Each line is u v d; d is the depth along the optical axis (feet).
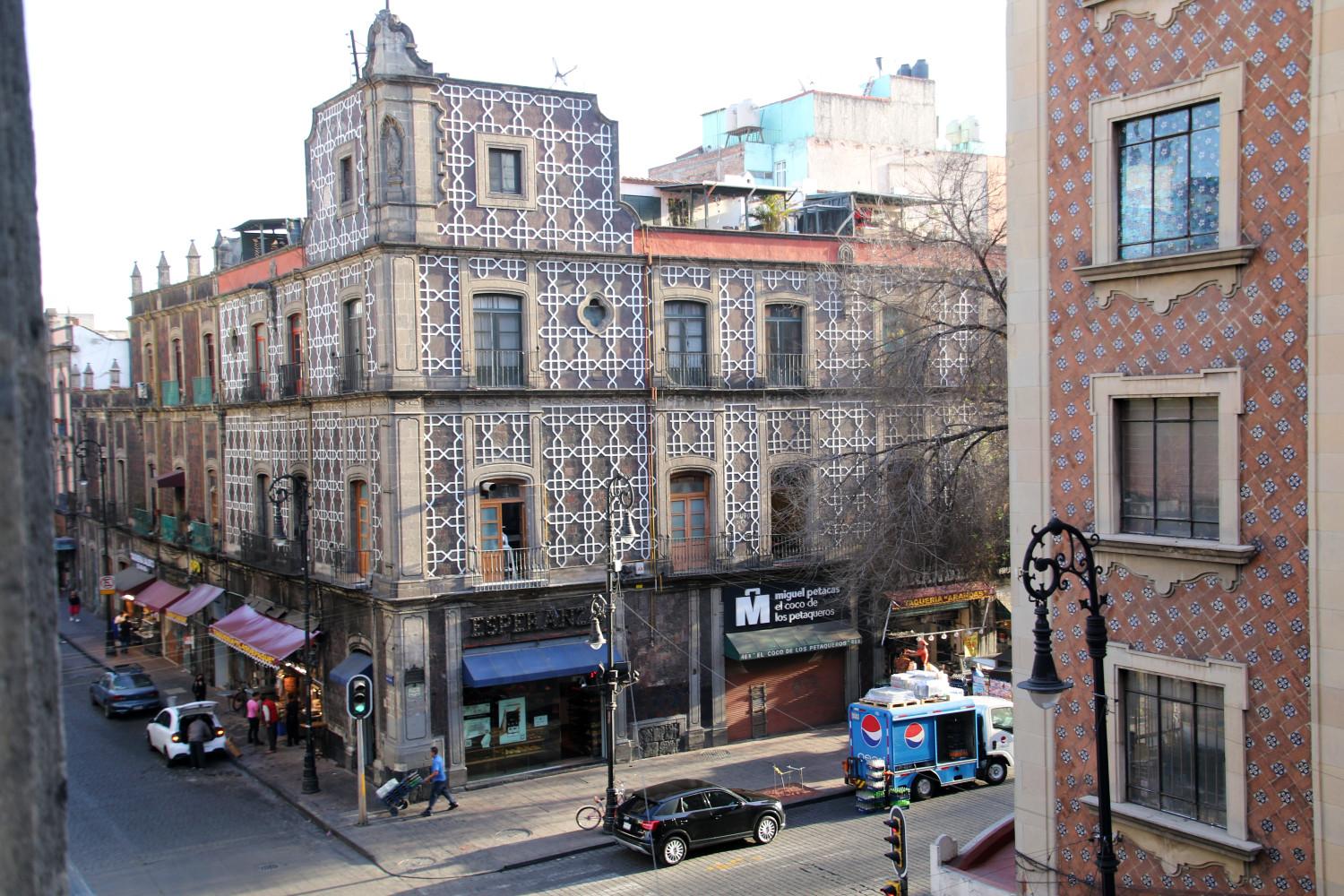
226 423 133.69
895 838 56.18
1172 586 40.32
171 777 100.58
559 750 101.50
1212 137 38.93
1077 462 43.65
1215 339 38.83
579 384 101.65
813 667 112.88
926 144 175.94
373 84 94.02
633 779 96.37
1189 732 40.52
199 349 143.84
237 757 106.52
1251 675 38.01
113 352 219.82
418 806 90.22
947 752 90.33
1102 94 41.93
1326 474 35.50
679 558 105.29
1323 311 35.47
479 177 97.35
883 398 95.76
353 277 99.25
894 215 123.03
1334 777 35.47
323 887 73.36
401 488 93.40
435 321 95.61
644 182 127.54
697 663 106.01
